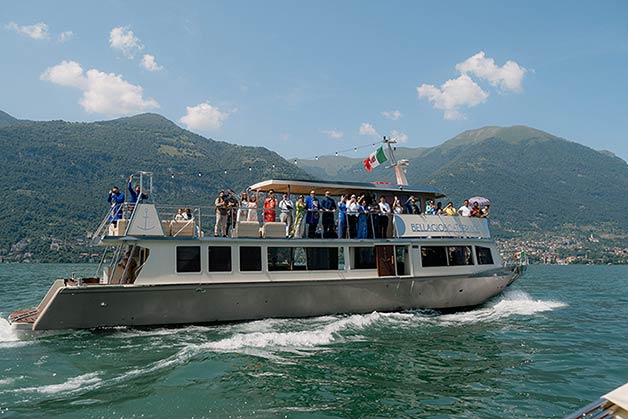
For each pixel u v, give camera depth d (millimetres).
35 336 12938
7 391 8461
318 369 10211
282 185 17406
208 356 10891
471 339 13672
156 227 14281
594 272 71312
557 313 19406
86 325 13391
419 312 17609
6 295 27562
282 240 15602
